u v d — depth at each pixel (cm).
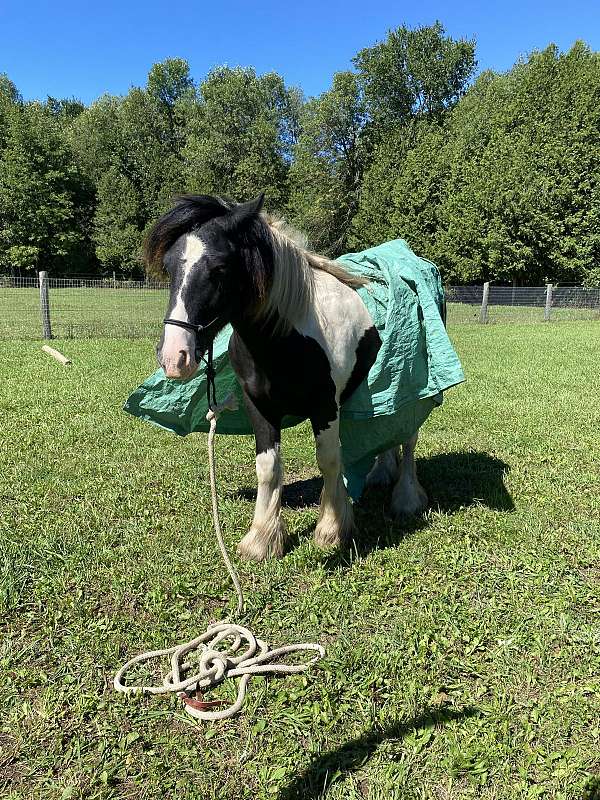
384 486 444
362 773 192
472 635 262
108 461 471
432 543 345
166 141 4569
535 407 659
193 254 236
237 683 233
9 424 561
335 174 3766
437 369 344
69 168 4119
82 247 4350
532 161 2380
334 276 329
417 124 3566
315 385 300
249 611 279
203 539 347
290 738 205
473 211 2533
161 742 204
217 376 377
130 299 1612
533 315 1816
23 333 1216
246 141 3634
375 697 227
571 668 240
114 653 249
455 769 191
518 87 2762
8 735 208
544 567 317
